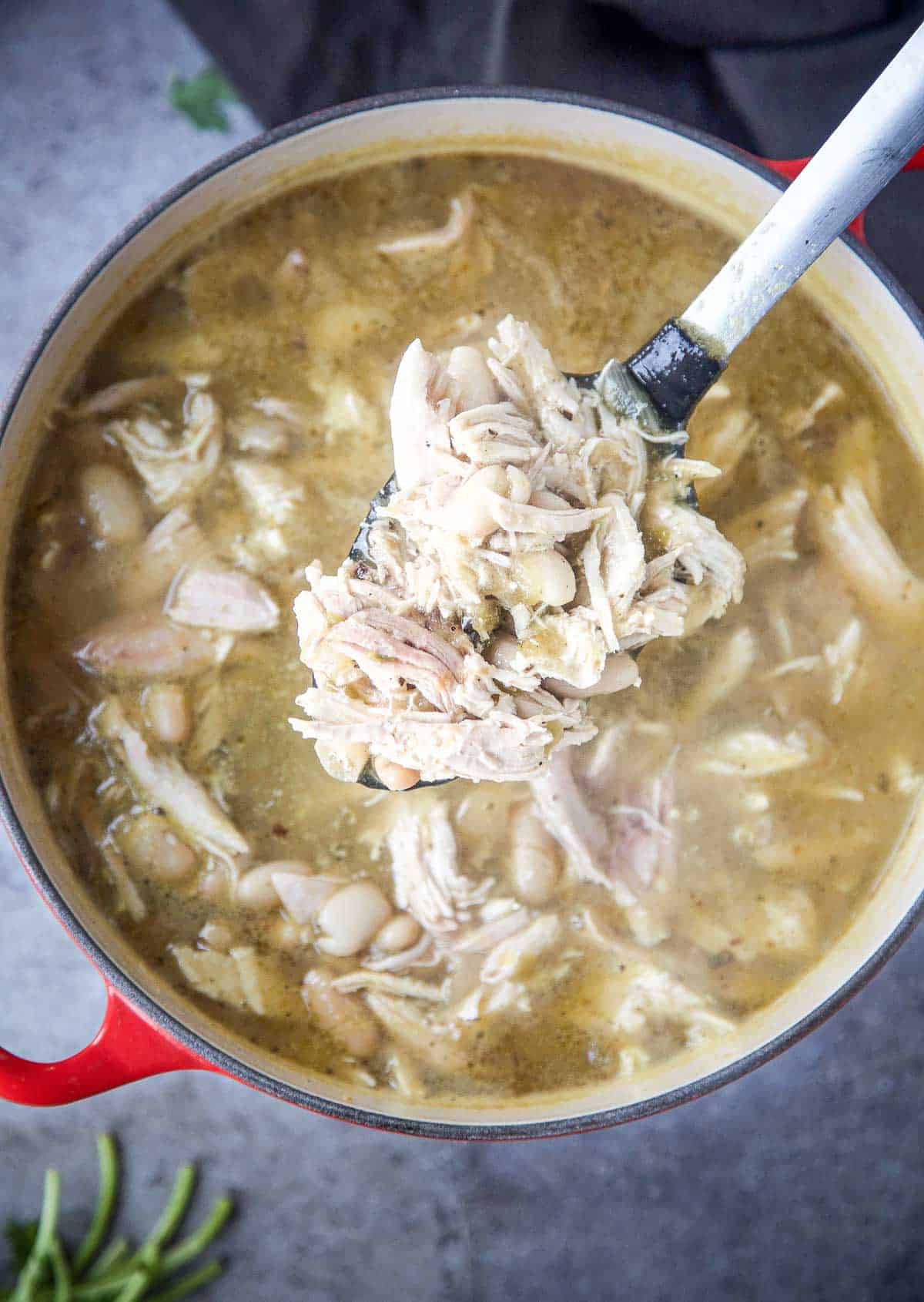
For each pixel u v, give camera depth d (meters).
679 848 0.44
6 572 0.43
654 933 0.44
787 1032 0.42
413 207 0.45
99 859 0.43
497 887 0.44
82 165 0.54
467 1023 0.43
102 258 0.42
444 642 0.39
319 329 0.45
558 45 0.50
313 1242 0.54
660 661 0.45
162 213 0.43
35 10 0.54
